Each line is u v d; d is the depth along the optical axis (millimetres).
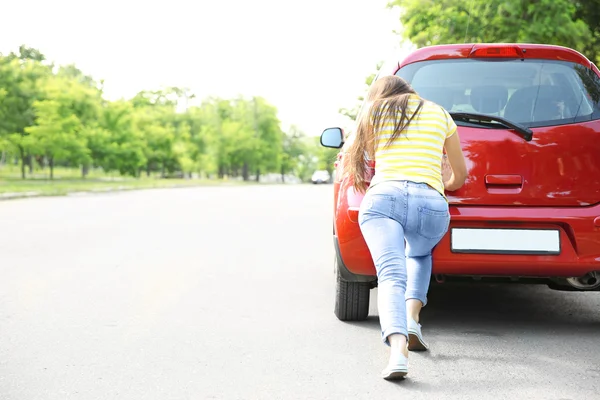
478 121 4426
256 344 4371
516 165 4340
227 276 7059
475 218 4281
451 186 3963
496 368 3836
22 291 6148
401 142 3676
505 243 4293
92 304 5594
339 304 4902
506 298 5934
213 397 3379
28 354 4133
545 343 4387
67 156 44562
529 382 3590
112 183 51531
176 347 4301
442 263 4320
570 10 16078
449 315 5219
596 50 17703
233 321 5016
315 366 3896
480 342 4406
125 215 15539
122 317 5125
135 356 4098
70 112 44531
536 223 4301
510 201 4320
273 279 6902
